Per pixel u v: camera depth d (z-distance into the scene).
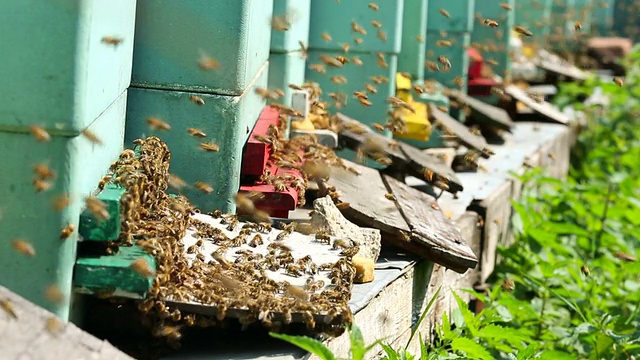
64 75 6.38
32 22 6.34
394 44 14.12
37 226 6.49
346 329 7.30
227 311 7.04
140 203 7.48
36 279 6.52
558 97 24.94
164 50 9.23
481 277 13.30
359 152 12.49
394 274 9.48
